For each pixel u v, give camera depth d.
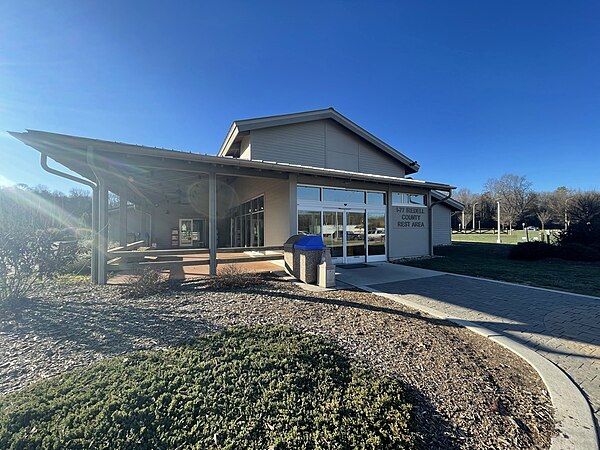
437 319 4.48
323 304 5.01
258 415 2.09
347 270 9.14
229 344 3.12
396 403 2.33
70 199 19.42
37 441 1.74
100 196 6.50
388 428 2.07
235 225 15.09
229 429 1.94
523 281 7.51
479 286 6.86
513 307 5.18
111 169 7.08
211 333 3.46
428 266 10.09
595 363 3.19
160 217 17.64
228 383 2.40
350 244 10.52
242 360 2.77
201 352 2.91
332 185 9.94
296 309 4.63
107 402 2.09
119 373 2.50
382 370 2.84
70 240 6.90
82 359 2.84
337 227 10.20
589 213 14.38
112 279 7.19
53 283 6.43
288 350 3.02
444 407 2.36
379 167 14.64
